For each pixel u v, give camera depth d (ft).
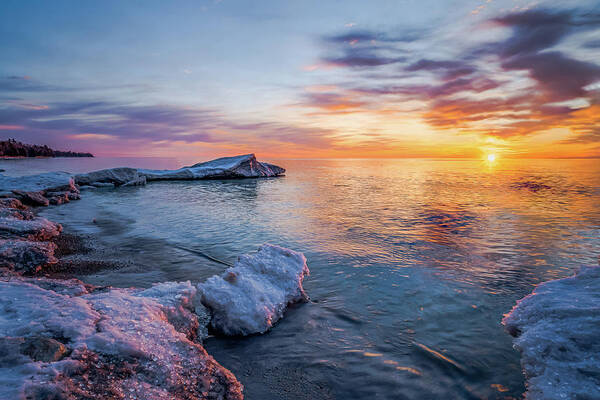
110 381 9.26
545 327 14.32
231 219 47.14
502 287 22.31
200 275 24.80
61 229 38.50
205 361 11.75
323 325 17.19
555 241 34.53
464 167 279.49
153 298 15.51
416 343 15.43
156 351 11.18
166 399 9.46
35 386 7.83
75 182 92.58
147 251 30.86
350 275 24.67
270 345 15.31
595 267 18.60
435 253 30.32
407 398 11.87
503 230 39.91
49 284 16.67
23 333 10.42
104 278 23.63
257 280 19.47
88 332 11.02
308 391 12.22
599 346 12.39
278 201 67.15
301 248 32.14
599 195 75.36
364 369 13.51
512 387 12.34
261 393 12.01
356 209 56.65
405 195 77.61
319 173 179.63
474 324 17.24
